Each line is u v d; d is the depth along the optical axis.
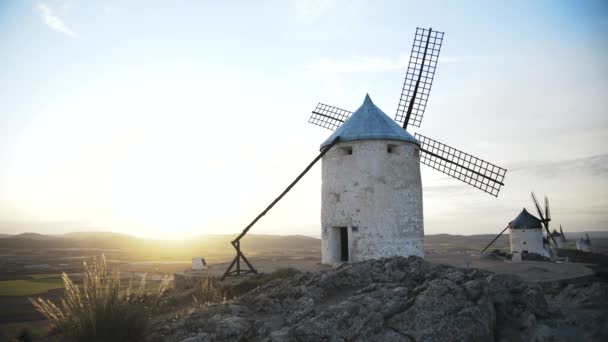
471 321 8.09
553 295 13.22
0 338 12.34
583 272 17.20
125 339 7.73
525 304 9.11
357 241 17.72
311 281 10.70
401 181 18.33
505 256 29.42
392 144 18.48
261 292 10.60
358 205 17.89
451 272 10.27
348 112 24.83
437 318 8.07
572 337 8.33
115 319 7.70
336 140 18.42
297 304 9.37
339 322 7.95
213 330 8.13
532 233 38.34
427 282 9.51
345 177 18.36
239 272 16.92
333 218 18.53
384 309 8.39
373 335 7.88
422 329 7.91
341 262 18.31
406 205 18.30
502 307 8.89
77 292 8.09
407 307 8.43
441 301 8.34
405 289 9.16
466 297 8.59
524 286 9.50
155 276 37.59
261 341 7.86
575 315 9.29
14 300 28.95
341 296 9.91
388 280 10.47
